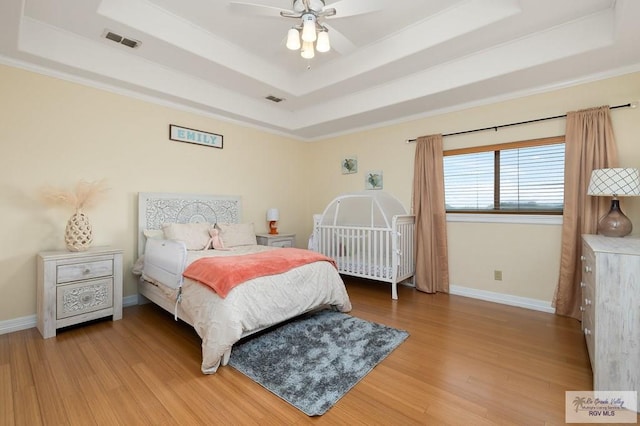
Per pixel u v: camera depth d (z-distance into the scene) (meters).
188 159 3.80
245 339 2.40
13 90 2.58
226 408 1.58
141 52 2.93
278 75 3.76
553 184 3.13
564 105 2.98
